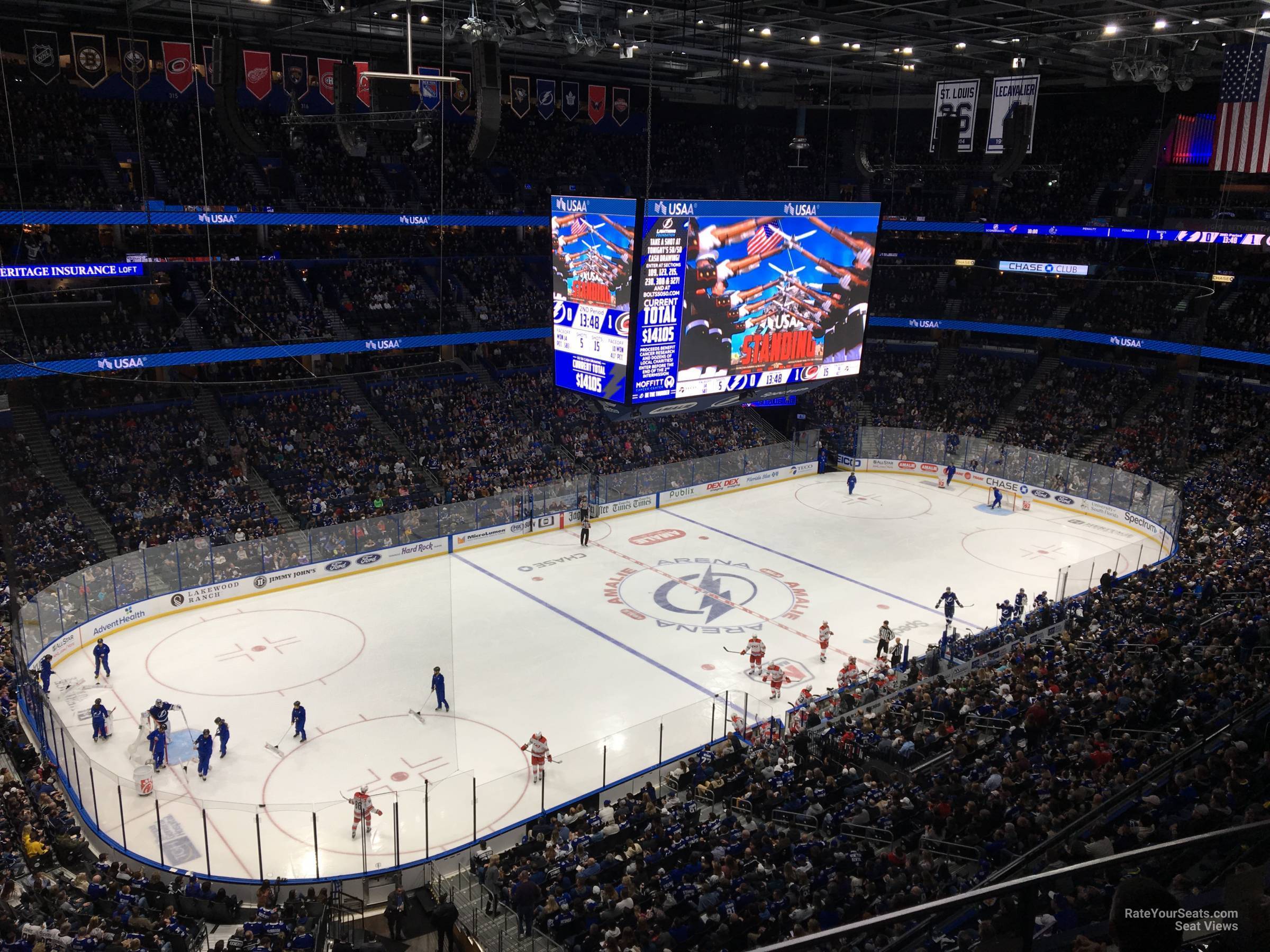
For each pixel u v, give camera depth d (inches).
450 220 1849.2
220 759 967.0
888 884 571.8
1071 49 1678.2
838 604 1387.8
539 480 1774.1
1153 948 135.6
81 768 919.0
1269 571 1143.0
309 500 1569.9
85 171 1668.3
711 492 1911.9
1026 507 1851.6
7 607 1157.1
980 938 271.9
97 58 1362.0
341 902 749.9
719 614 1352.1
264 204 1663.4
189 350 1660.9
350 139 967.0
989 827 635.5
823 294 1130.0
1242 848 304.2
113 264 1502.2
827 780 813.2
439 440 1823.3
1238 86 1215.6
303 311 1859.0
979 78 1243.8
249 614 1327.5
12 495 1344.7
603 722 1055.0
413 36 1681.8
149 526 1423.5
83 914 647.1
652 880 685.3
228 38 882.8
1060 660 995.9
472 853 814.5
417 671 1166.3
